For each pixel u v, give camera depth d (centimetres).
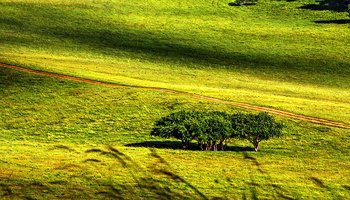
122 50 12888
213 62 12212
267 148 5431
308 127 6425
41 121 6600
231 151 4878
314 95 9019
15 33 13788
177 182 3303
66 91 7838
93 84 8288
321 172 4084
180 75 10469
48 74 8712
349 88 10294
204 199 2995
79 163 3700
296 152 5212
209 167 3934
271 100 7950
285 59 12762
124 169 3541
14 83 8044
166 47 13512
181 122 4881
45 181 3092
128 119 6762
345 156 5091
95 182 3119
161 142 5631
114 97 7638
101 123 6594
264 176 3728
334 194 3381
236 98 7938
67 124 6512
